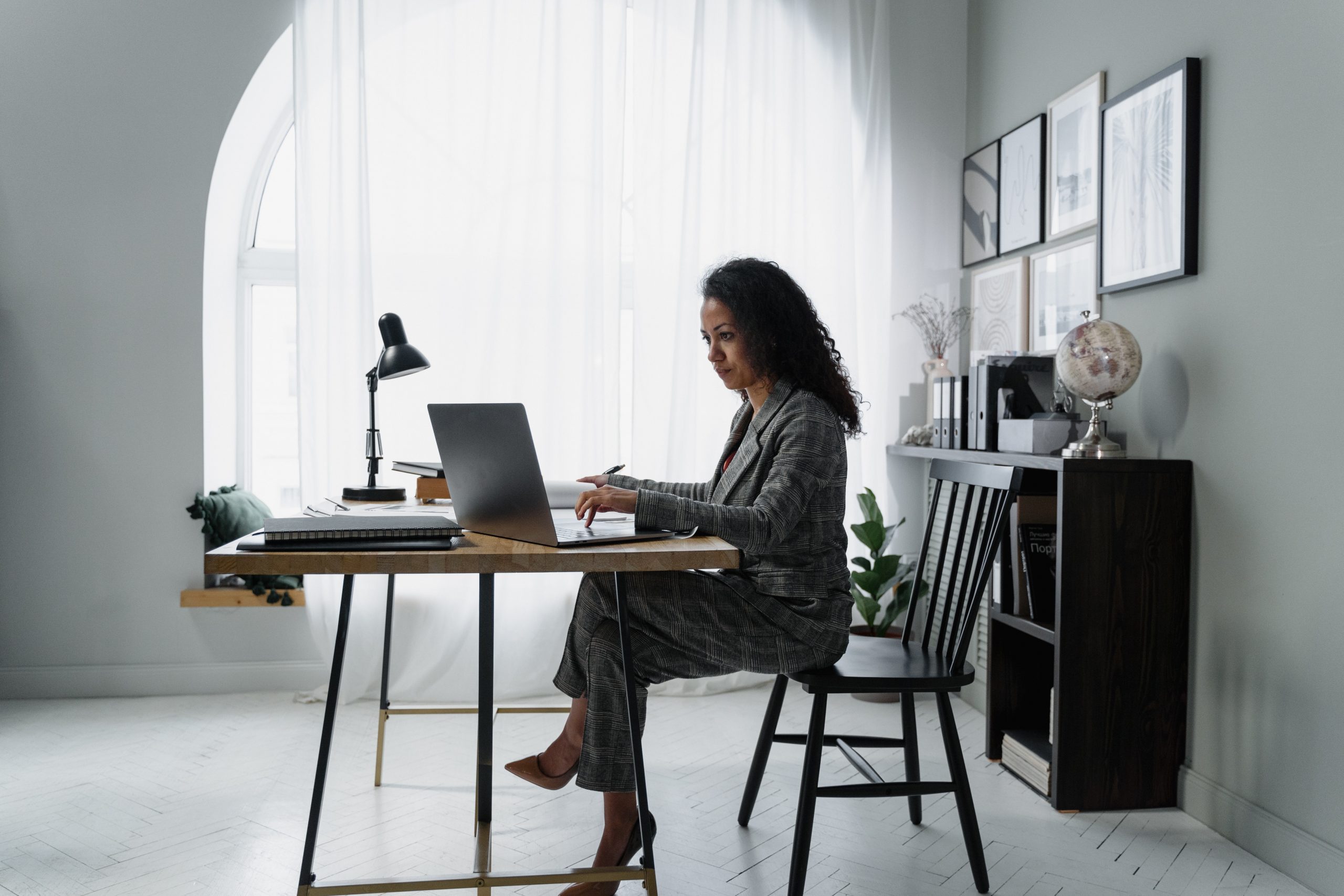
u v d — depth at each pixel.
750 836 2.13
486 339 3.24
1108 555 2.25
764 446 1.80
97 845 2.07
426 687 3.21
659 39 3.31
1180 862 2.02
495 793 2.39
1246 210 2.11
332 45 3.18
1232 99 2.15
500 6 3.26
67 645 3.23
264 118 3.43
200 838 2.10
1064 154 2.85
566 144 3.27
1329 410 1.88
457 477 1.58
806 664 1.78
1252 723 2.08
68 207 3.18
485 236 3.25
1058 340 2.90
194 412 3.25
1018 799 2.36
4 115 3.14
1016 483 1.81
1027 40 3.10
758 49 3.35
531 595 3.23
